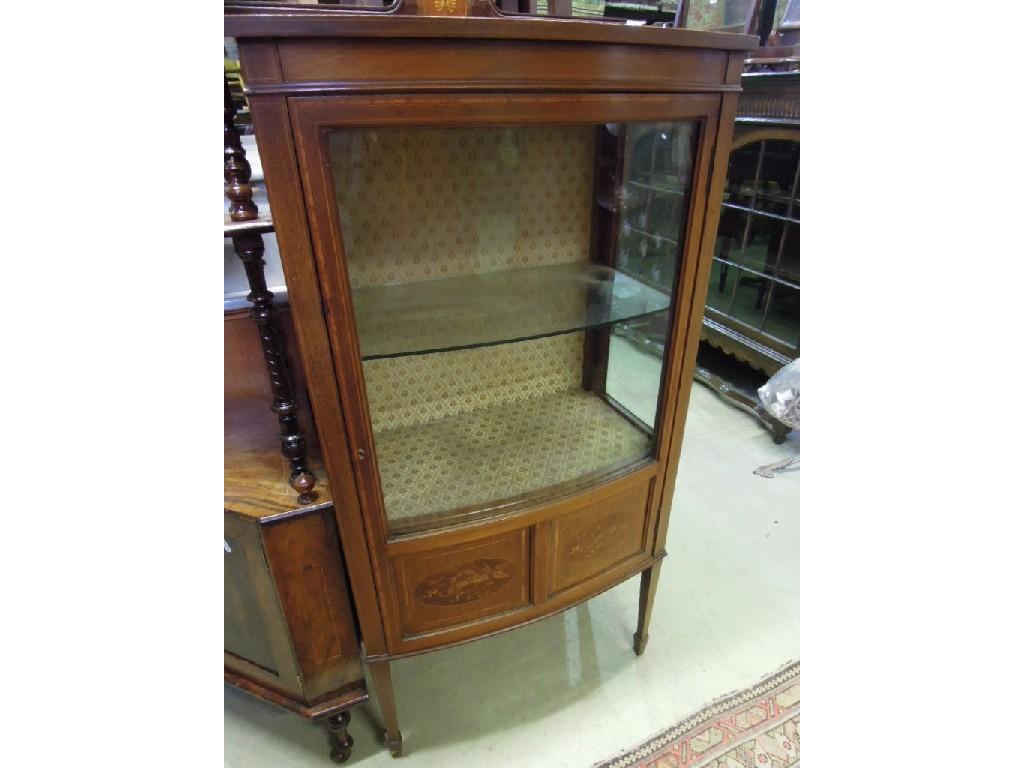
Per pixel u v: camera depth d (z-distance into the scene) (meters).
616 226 0.96
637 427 1.05
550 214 0.97
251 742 1.12
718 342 2.35
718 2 1.99
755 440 2.06
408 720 1.15
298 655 0.94
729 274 2.27
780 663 1.25
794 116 1.85
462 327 0.86
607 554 1.03
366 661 0.94
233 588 0.90
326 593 0.91
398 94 0.60
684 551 1.56
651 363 0.96
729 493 1.78
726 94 0.75
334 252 0.65
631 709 1.16
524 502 0.90
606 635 1.33
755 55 1.99
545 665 1.26
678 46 0.69
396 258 0.85
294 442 0.82
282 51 0.55
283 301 1.02
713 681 1.21
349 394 0.73
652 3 1.80
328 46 0.56
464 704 1.18
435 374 1.06
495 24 0.59
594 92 0.67
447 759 1.07
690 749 1.08
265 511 0.81
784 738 1.10
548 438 1.05
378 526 0.82
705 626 1.34
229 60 0.92
